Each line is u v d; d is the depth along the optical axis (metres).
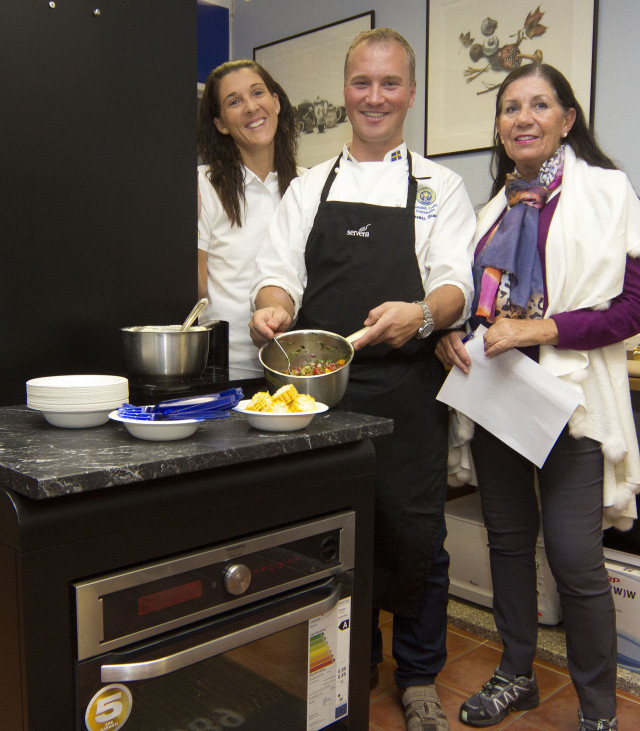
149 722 1.05
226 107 2.05
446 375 1.79
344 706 1.34
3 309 1.33
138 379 1.35
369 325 1.49
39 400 1.17
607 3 2.49
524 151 1.63
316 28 3.36
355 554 1.32
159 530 1.03
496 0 2.73
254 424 1.21
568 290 1.61
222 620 1.11
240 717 1.17
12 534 0.91
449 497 2.79
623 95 2.48
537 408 1.60
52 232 1.37
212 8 3.63
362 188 1.73
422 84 3.02
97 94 1.40
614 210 1.54
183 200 1.57
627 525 1.76
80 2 1.36
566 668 2.08
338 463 1.27
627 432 1.64
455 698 1.94
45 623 0.93
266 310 1.54
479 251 1.75
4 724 0.98
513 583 1.81
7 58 1.27
